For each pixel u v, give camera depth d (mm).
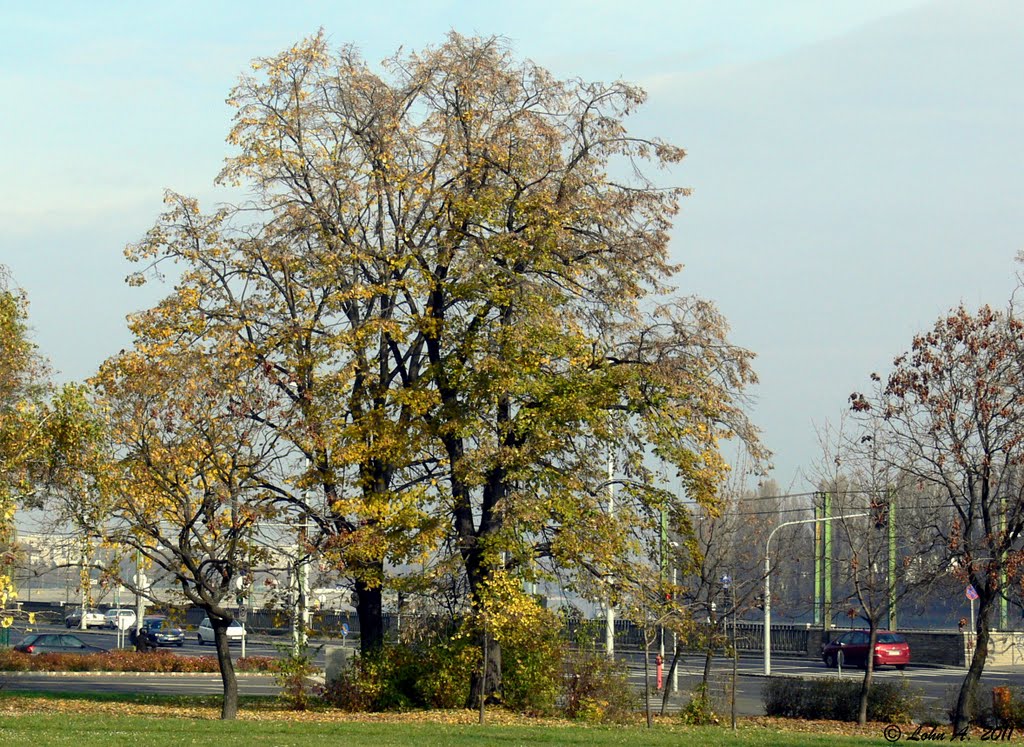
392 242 82688
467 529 81312
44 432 66312
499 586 74750
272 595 79125
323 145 84188
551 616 79500
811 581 168250
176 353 72438
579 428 79312
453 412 77688
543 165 80375
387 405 81125
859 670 140875
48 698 82875
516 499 75062
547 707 78812
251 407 69062
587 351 80312
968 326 67000
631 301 81312
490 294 77188
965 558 66375
